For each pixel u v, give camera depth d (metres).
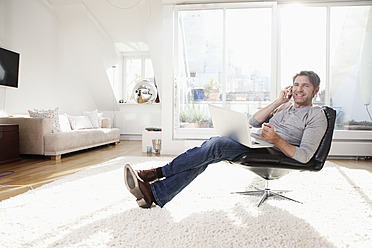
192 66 4.34
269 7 4.16
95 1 4.93
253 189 2.10
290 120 1.79
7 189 2.12
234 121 1.61
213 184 2.24
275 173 1.79
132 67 6.97
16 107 4.02
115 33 5.90
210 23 4.29
